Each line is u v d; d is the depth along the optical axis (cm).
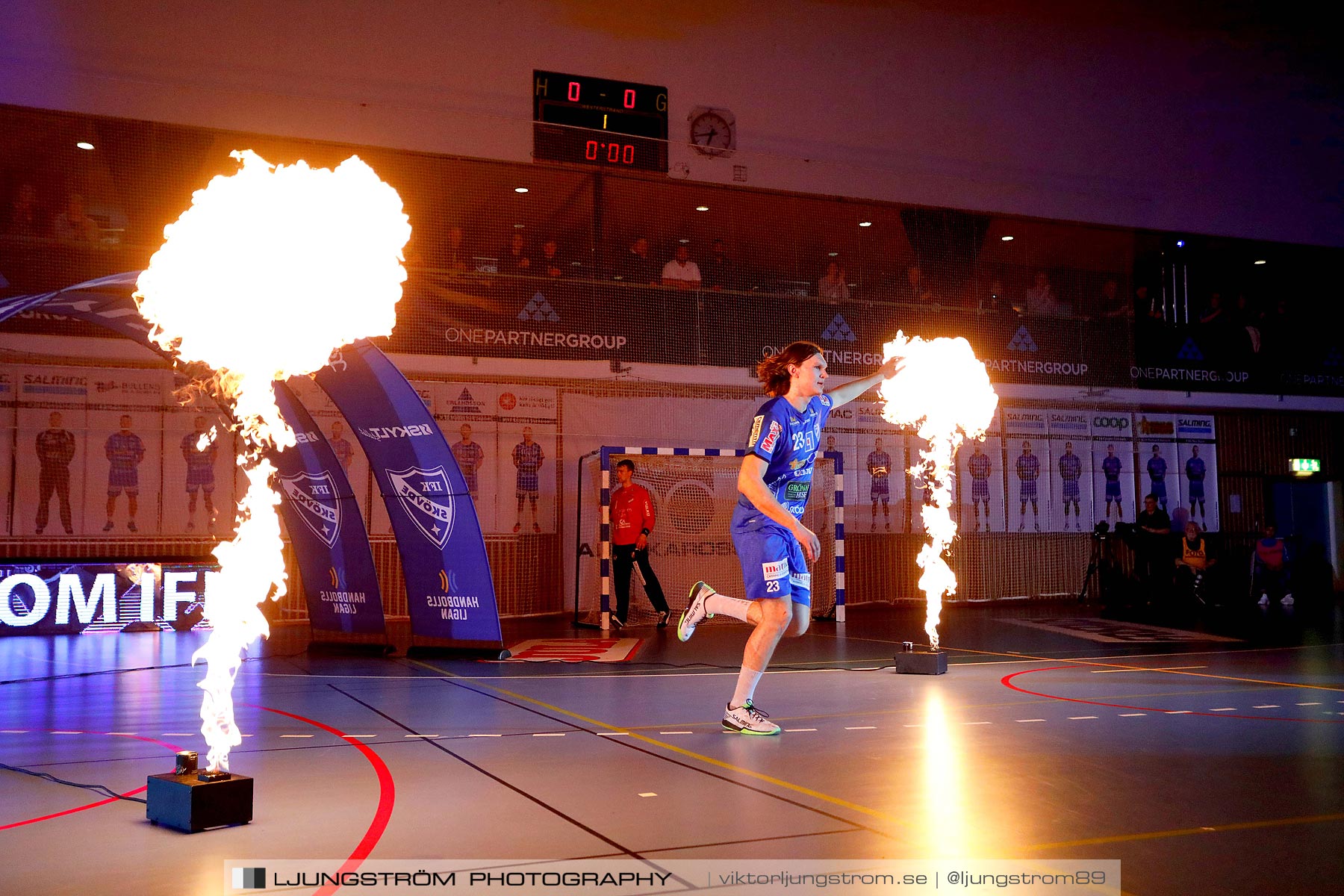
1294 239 1764
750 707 470
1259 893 239
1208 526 1689
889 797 336
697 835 289
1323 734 457
